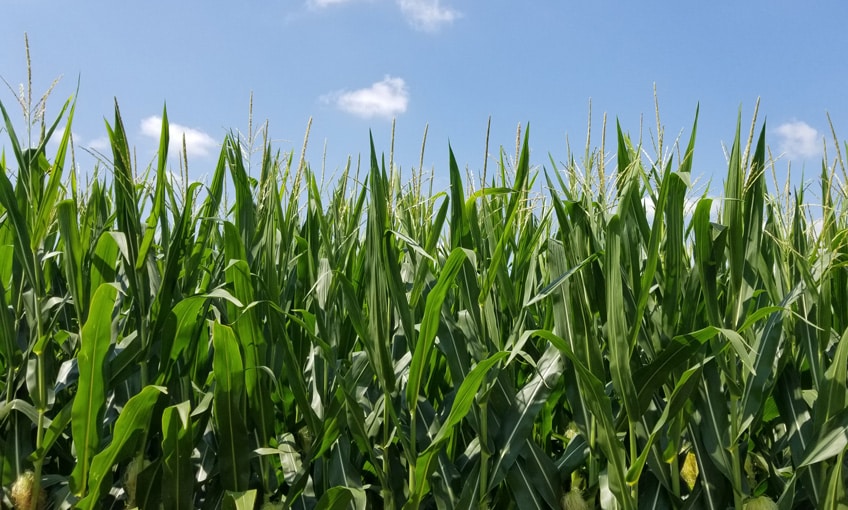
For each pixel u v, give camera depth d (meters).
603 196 1.94
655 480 1.99
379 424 2.06
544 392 2.00
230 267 1.96
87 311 2.00
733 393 1.89
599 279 1.93
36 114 2.05
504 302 2.25
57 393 2.25
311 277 2.28
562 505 1.96
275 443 2.20
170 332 1.91
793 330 2.08
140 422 1.82
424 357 1.85
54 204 2.01
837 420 1.80
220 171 2.29
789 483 1.87
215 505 2.07
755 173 1.89
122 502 2.12
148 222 2.08
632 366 1.97
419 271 2.00
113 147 1.93
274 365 2.16
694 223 1.82
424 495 1.98
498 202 2.49
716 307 1.84
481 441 1.92
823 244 2.13
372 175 1.91
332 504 1.89
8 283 2.21
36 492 1.95
